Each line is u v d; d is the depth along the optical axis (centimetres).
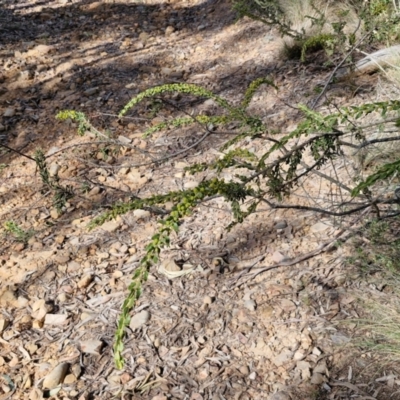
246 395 218
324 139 174
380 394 207
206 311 255
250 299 256
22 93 470
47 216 329
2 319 267
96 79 484
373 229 246
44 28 606
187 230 304
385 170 128
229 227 196
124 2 674
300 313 244
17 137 411
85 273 288
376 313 230
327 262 263
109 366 239
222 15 587
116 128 407
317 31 438
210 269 276
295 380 220
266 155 166
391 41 393
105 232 312
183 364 235
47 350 251
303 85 404
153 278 277
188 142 381
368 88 369
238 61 480
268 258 275
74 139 399
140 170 358
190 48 532
